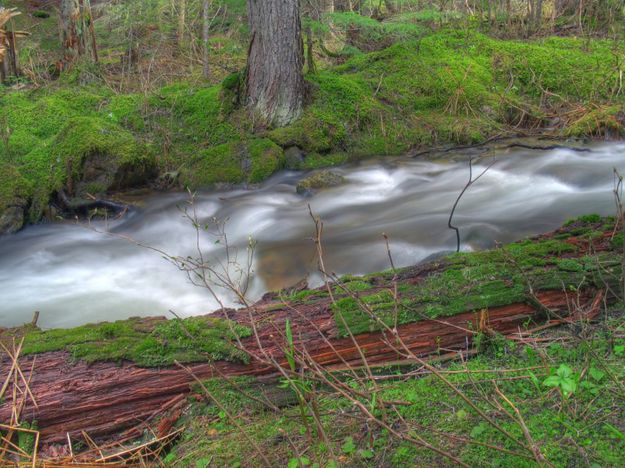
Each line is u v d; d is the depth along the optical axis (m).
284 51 9.60
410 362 3.45
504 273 3.81
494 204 7.26
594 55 11.53
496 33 12.98
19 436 3.18
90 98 10.40
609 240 4.18
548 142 9.46
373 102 10.40
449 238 6.18
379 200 8.05
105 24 13.77
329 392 3.30
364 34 12.83
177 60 12.88
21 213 7.95
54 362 3.48
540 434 2.72
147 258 6.77
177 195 8.74
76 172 8.38
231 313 3.93
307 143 9.61
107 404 3.30
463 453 2.68
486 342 3.49
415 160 9.51
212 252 6.72
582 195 7.25
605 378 3.02
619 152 8.79
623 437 2.57
